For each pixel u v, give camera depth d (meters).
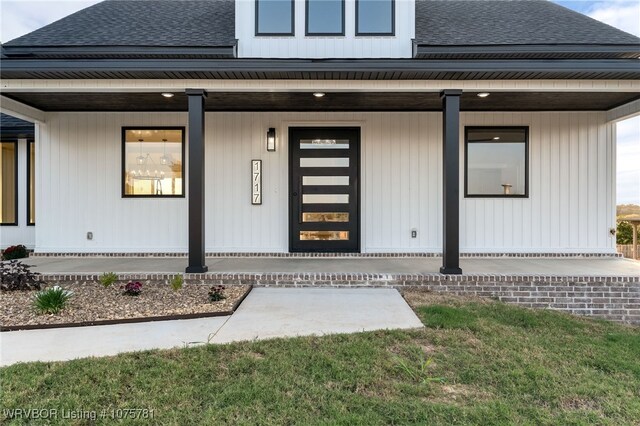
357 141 7.41
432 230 7.31
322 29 6.40
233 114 7.32
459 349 3.35
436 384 2.75
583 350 3.53
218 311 4.18
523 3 8.00
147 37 6.50
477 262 6.64
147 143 7.43
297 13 6.36
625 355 3.48
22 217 8.25
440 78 5.33
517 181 7.34
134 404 2.39
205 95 5.55
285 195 7.32
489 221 7.32
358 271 5.71
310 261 6.77
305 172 7.43
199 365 2.89
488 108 7.09
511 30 6.70
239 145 7.33
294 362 2.98
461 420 2.31
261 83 5.43
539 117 7.28
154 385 2.61
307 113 7.31
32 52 5.86
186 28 6.89
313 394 2.55
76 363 2.88
